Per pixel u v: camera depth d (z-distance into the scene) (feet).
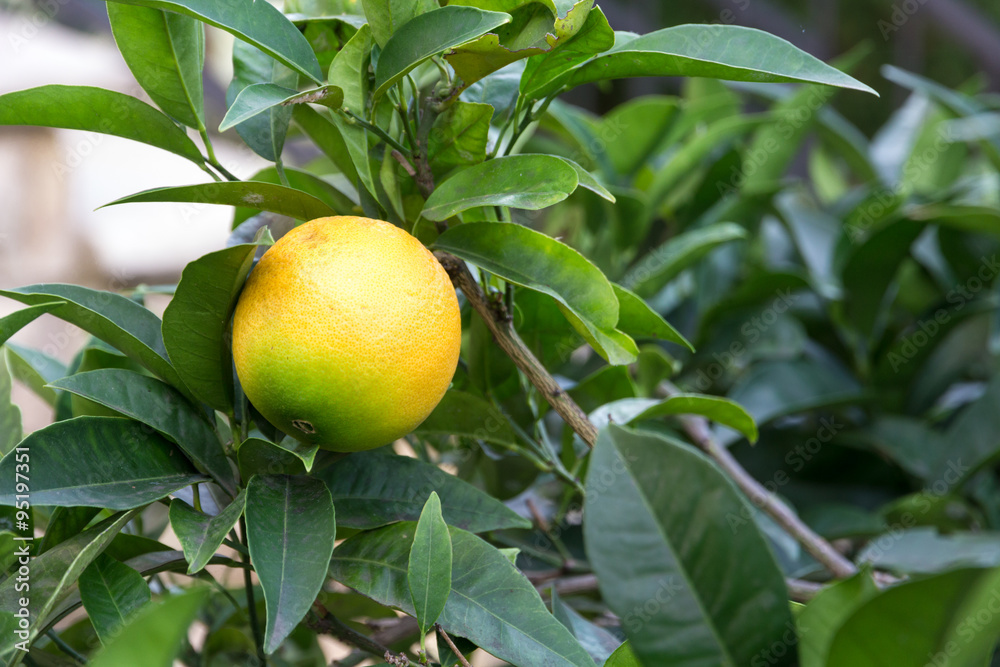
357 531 2.24
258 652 2.28
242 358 2.02
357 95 2.14
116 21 2.15
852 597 1.95
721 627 1.90
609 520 1.90
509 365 2.48
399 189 2.24
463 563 2.09
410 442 2.74
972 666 1.84
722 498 1.92
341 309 1.98
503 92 2.38
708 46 2.19
